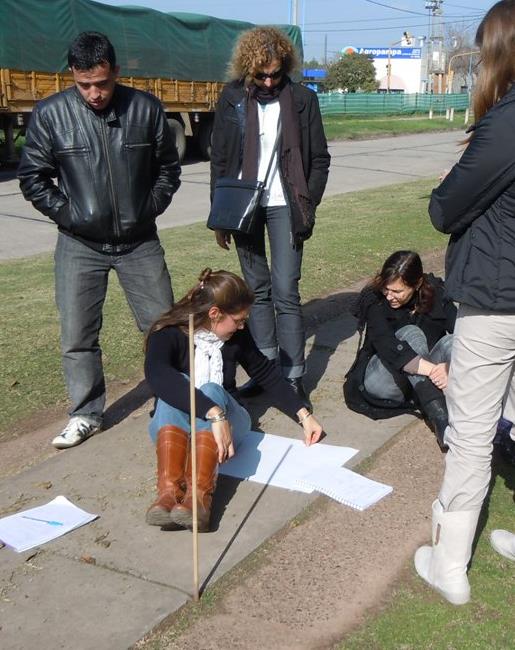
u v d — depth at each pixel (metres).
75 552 2.95
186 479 3.08
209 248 8.75
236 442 3.60
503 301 2.38
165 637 2.49
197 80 19.44
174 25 18.41
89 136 3.65
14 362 5.12
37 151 3.71
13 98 15.30
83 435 3.93
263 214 4.14
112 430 4.08
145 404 4.48
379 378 4.03
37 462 3.81
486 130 2.29
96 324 3.96
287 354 4.22
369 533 3.07
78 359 3.94
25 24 15.21
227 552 2.93
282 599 2.68
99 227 3.74
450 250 2.54
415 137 30.03
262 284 4.30
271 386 3.75
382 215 10.74
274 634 2.51
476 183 2.33
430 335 4.08
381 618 2.59
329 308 6.27
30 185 3.75
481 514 3.23
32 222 11.30
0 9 14.73
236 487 3.41
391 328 4.05
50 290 7.05
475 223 2.43
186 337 3.42
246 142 4.02
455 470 2.63
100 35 3.48
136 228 3.81
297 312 4.21
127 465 3.67
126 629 2.52
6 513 3.28
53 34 15.73
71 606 2.64
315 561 2.89
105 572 2.82
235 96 4.05
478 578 2.81
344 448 3.75
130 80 17.34
